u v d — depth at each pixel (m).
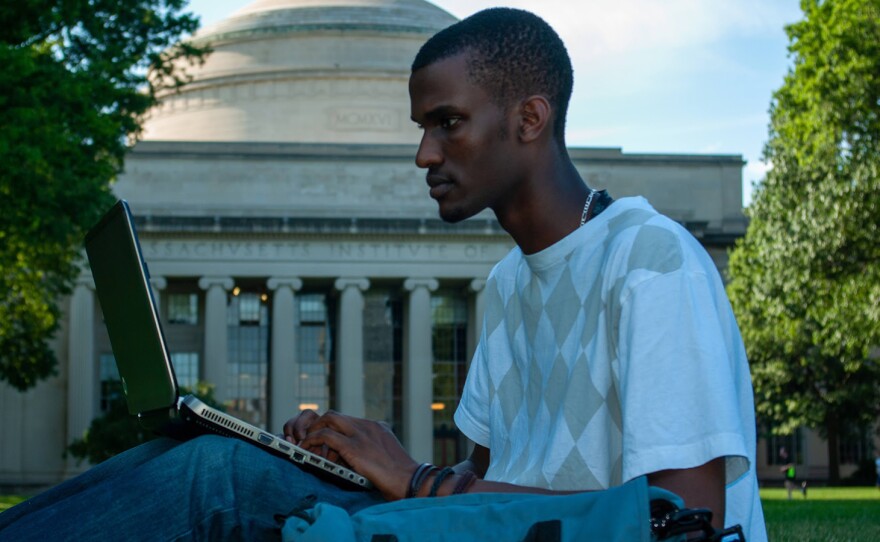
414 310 89.50
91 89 36.56
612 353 4.20
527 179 4.49
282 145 91.38
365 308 95.38
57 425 91.12
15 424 90.69
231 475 3.65
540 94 4.41
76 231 43.00
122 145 44.72
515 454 4.79
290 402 87.69
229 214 90.19
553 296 4.53
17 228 36.84
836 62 39.41
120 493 3.54
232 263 88.62
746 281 51.75
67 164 35.34
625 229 4.25
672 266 4.02
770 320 47.94
